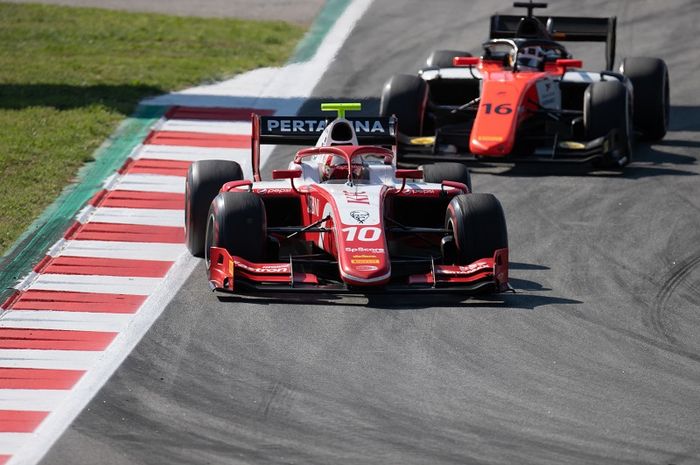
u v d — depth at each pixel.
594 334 41.16
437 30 93.81
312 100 78.12
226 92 79.31
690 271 48.25
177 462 31.75
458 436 33.47
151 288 45.47
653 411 35.28
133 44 91.94
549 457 32.28
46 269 47.56
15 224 53.06
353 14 98.69
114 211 55.59
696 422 34.62
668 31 92.94
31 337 40.50
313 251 45.50
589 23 69.50
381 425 34.06
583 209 56.34
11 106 74.00
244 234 42.41
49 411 35.03
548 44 66.25
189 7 103.69
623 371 38.12
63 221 53.81
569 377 37.53
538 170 63.06
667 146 68.81
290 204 47.41
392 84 65.00
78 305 43.59
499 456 32.31
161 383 36.75
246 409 34.97
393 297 43.81
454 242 43.91
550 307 43.56
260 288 41.03
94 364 38.31
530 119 64.56
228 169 48.50
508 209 56.34
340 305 42.84
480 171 62.78
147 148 66.75
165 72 83.69
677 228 53.69
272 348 39.19
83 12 101.94
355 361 38.28
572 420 34.59
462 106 64.56
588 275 47.56
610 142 61.66
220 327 40.97
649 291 45.88
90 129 69.50
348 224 41.84
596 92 62.62
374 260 40.41
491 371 37.78
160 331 40.78
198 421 34.19
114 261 48.66
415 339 40.03
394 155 49.09
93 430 33.69
